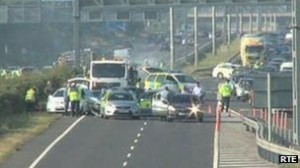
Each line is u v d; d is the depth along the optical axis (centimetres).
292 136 8869
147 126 11138
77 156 8481
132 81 17125
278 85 8050
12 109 12094
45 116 12331
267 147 7856
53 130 10756
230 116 12675
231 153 8588
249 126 10544
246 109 14125
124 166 7806
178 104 11838
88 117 12538
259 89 8150
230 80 17400
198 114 11750
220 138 9831
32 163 8050
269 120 8081
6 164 8000
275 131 9081
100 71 16150
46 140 9756
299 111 7788
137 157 8375
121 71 16200
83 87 13662
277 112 10212
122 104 12212
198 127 11006
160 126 11131
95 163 8019
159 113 12094
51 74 16838
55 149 9006
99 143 9469
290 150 7175
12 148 9025
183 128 10894
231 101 16212
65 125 11294
